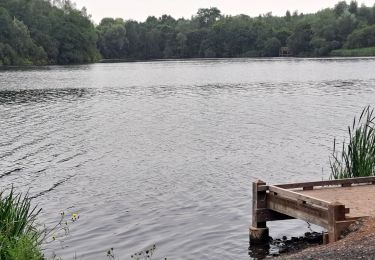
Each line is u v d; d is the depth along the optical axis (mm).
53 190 18969
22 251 10070
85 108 44281
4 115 39625
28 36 135125
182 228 14695
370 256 9625
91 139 29422
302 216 12609
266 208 13812
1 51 127562
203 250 13055
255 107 43625
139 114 40188
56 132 31875
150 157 24391
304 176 20516
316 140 28109
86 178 20641
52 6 173000
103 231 14570
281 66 116812
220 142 27922
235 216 15688
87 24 164000
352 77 76750
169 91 60906
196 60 174250
